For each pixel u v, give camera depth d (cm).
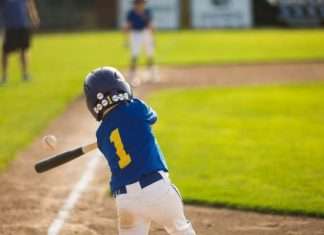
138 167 716
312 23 5850
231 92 2431
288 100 2234
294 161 1452
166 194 715
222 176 1347
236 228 1059
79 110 2105
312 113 2006
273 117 1956
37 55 3850
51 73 3002
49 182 1352
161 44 4406
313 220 1095
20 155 1570
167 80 2778
